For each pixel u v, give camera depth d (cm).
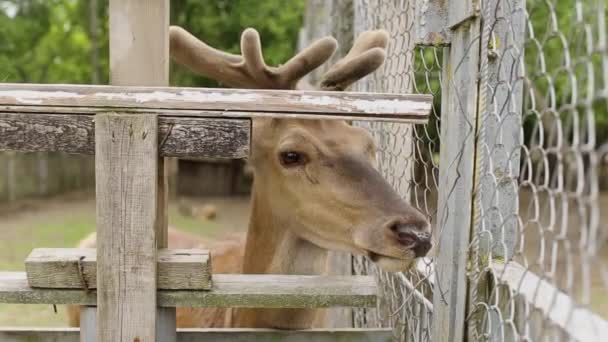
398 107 181
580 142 101
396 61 288
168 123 178
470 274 168
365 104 181
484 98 163
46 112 176
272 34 1511
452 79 181
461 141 176
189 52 266
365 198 224
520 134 138
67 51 1772
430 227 212
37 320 545
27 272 183
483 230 162
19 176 1509
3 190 1459
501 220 155
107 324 179
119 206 176
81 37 1880
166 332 190
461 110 174
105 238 177
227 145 180
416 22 192
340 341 227
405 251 207
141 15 183
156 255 179
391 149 307
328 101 180
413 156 260
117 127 175
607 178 1463
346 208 227
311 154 237
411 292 241
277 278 206
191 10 1536
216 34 1542
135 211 177
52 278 184
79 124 177
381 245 212
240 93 179
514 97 165
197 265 187
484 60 162
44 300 185
